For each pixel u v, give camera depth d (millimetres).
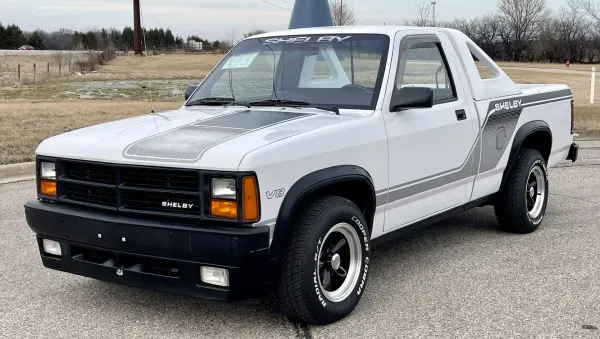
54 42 100938
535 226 6328
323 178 3939
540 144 6676
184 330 4074
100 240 3900
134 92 27766
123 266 3906
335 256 4137
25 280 5059
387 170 4523
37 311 4418
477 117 5469
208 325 4148
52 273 5234
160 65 53875
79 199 4102
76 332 4062
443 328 4055
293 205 3770
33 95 26344
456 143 5215
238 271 3602
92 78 37125
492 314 4277
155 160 3738
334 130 4121
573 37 60438
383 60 4723
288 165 3762
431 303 4488
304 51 5043
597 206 7402
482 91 5633
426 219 5152
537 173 6363
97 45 80688
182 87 30578
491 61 5980
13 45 111250
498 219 6270
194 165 3639
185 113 4773
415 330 4027
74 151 4070
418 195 4914
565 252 5664
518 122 6070
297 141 3852
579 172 9531
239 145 3707
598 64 56625
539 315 4250
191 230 3602
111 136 4145
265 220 3646
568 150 7145
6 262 5508
